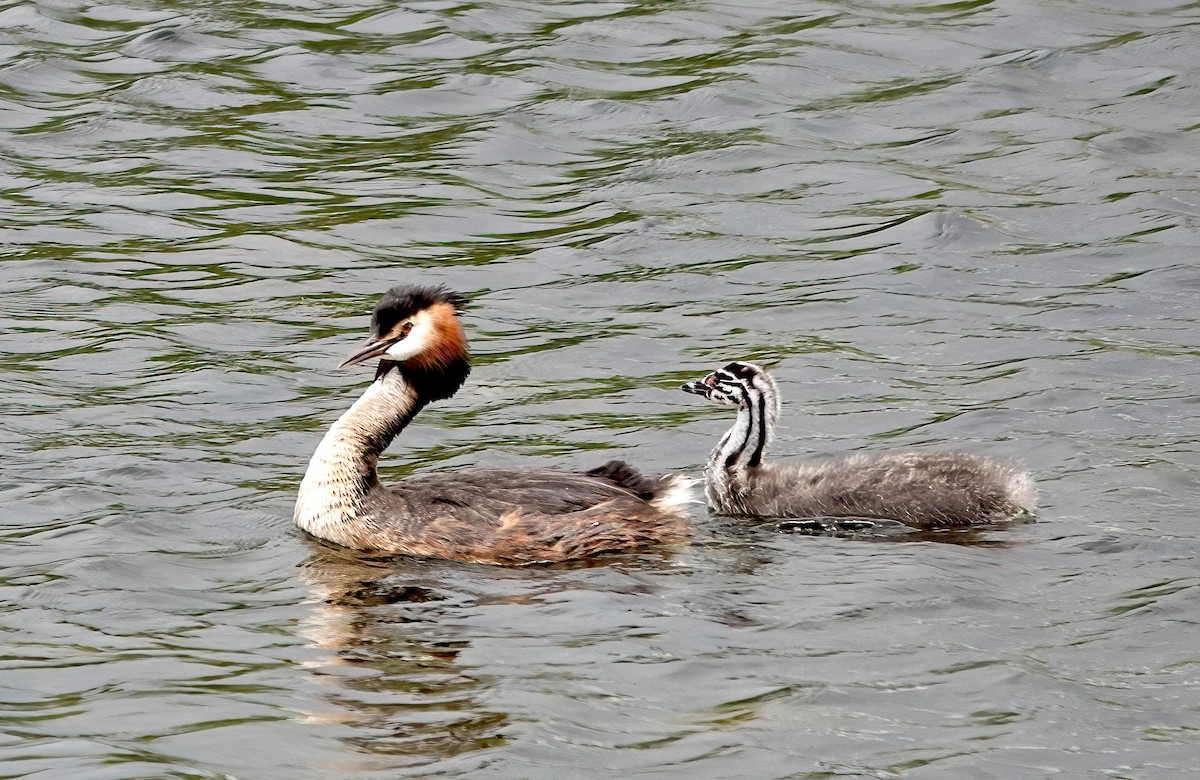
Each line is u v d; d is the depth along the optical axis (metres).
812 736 9.78
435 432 15.83
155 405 16.30
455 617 11.62
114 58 27.52
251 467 14.86
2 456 14.83
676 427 15.89
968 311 18.75
